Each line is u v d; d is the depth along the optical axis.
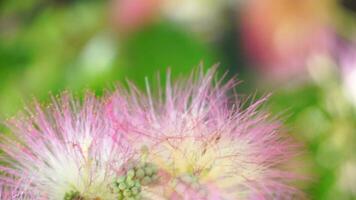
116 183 0.31
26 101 0.33
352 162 0.40
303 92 0.41
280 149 0.32
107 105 0.31
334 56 0.43
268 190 0.32
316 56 0.43
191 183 0.31
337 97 0.41
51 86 0.43
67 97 0.32
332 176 0.39
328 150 0.40
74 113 0.32
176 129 0.32
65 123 0.32
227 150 0.32
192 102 0.32
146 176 0.31
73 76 0.43
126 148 0.31
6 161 0.32
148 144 0.31
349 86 0.41
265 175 0.32
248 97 0.32
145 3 0.43
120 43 0.43
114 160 0.31
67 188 0.31
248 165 0.32
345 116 0.40
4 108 0.42
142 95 0.32
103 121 0.32
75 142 0.31
